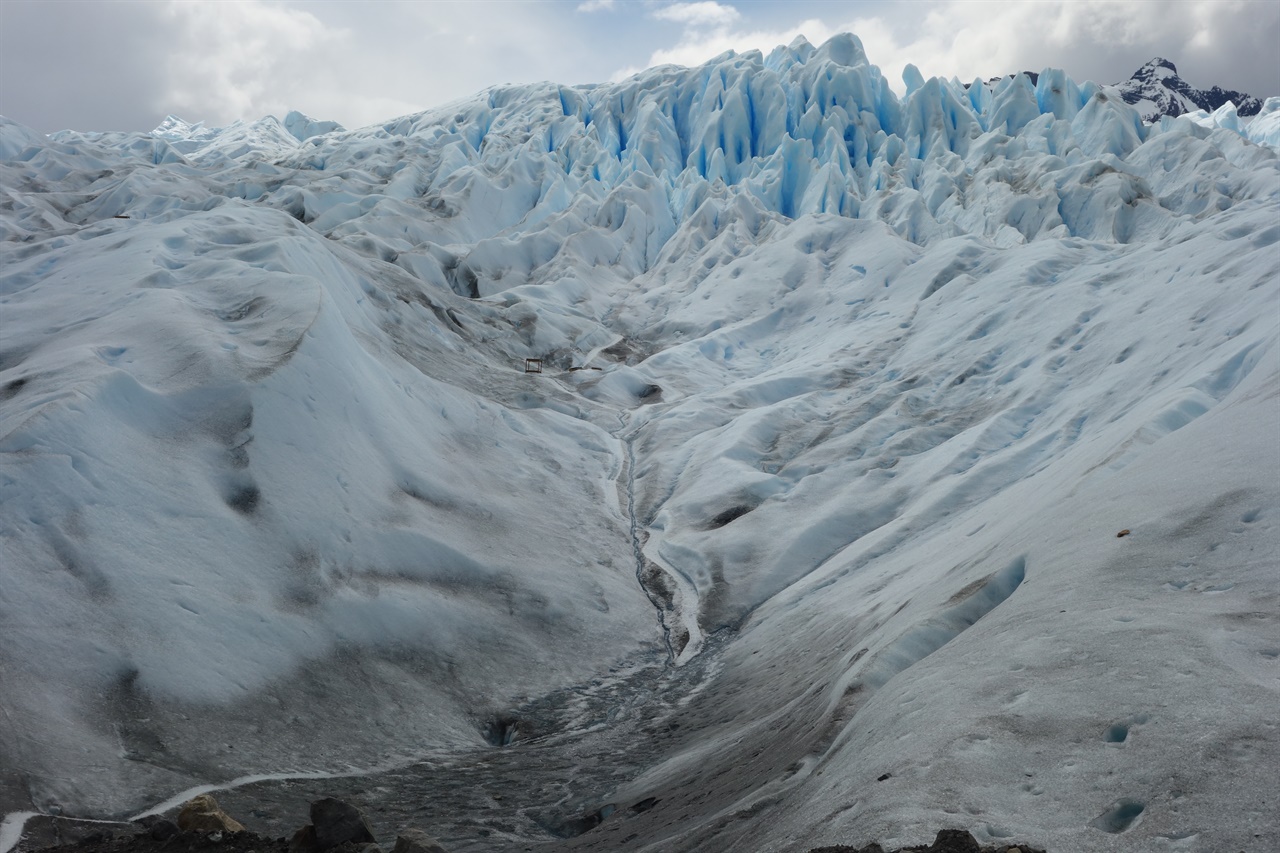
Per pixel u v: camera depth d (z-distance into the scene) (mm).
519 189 83875
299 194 77312
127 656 16625
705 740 16766
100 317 28219
